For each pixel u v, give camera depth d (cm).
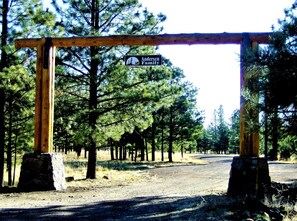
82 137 1797
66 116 1853
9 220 794
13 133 2014
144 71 1855
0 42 1510
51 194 1245
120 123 1919
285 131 847
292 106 811
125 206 1005
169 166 3788
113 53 1823
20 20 1544
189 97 4681
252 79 904
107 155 7000
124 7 1838
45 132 1348
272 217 782
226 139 9838
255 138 1173
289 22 831
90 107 1822
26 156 1349
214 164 4328
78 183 1636
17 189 1330
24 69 1538
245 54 844
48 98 1348
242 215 772
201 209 899
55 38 1352
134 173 2495
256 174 1131
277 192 1087
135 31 1858
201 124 4969
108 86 1838
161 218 829
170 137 4741
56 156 1377
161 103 1908
